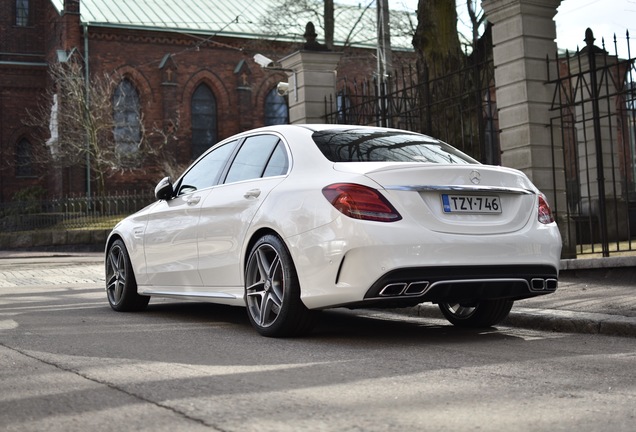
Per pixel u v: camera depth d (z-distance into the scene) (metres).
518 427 2.72
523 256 4.93
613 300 6.38
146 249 6.72
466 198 4.88
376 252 4.55
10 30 38.81
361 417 2.86
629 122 15.12
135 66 36.91
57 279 12.60
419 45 11.64
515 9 9.34
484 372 3.83
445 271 4.66
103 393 3.34
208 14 39.56
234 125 39.16
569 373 3.80
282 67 13.96
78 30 35.53
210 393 3.31
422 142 5.71
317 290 4.79
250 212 5.38
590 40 9.17
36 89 38.47
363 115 12.27
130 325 6.05
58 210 28.59
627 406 3.06
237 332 5.54
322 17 30.53
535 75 9.33
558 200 9.38
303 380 3.61
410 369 3.92
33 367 4.05
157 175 36.97
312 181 5.00
